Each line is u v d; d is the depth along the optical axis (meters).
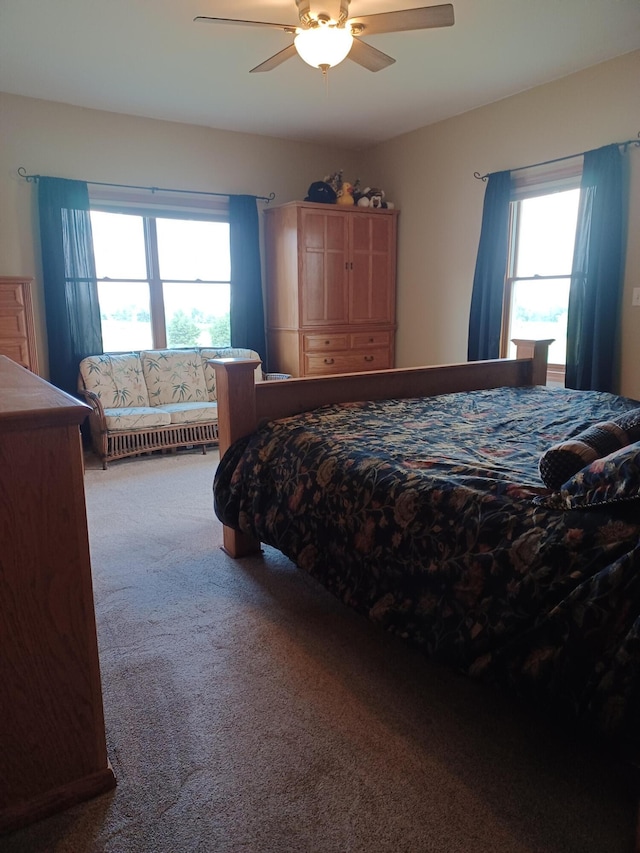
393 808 1.36
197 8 3.00
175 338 5.32
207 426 4.68
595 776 1.45
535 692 1.31
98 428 4.29
